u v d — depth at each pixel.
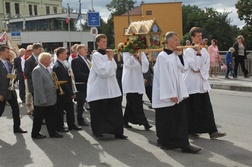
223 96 11.19
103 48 6.34
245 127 6.95
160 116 5.56
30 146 6.21
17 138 6.79
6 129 7.59
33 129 6.68
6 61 7.00
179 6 46.38
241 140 6.06
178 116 5.44
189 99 6.13
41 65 6.58
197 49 6.02
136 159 5.27
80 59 7.70
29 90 8.81
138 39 6.80
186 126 5.44
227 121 7.51
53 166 5.12
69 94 7.08
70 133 7.08
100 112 6.48
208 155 5.30
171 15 46.53
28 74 8.68
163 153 5.48
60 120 7.19
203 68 6.07
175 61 5.39
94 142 6.33
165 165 4.93
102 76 6.27
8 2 60.34
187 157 5.24
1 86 6.77
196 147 5.45
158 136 5.69
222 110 8.75
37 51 8.63
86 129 7.40
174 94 5.30
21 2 62.88
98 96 6.38
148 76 8.97
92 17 14.39
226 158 5.14
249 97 10.80
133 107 7.07
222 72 16.47
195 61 5.96
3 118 8.85
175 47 5.41
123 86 7.09
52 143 6.36
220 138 6.23
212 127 6.09
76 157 5.49
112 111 6.46
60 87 6.94
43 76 6.50
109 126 6.43
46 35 51.28
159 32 6.99
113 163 5.13
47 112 6.70
